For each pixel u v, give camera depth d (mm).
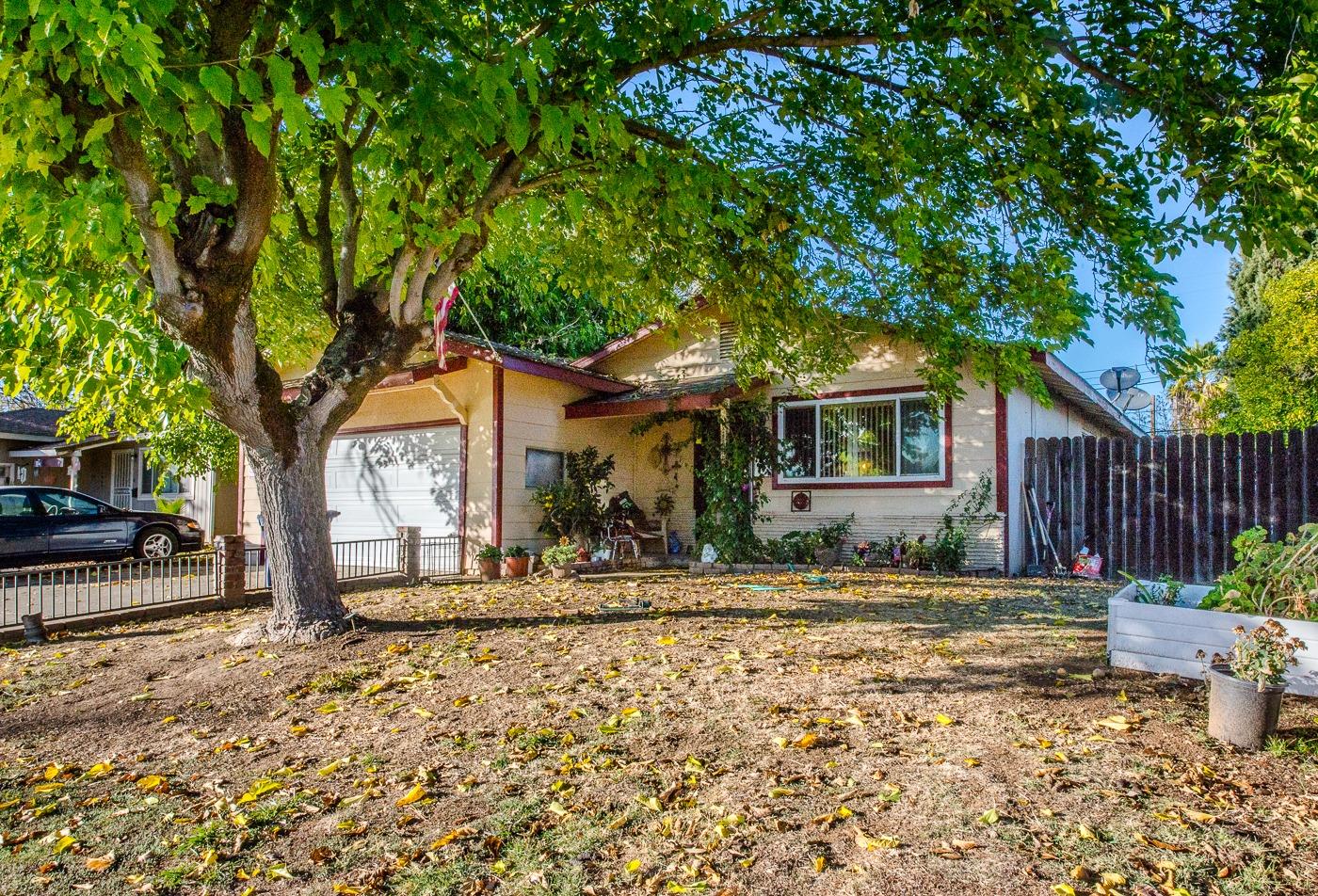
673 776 3736
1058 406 13836
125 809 3605
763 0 6379
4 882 2988
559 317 22031
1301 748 3877
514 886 2842
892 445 12156
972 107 6047
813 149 7520
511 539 12547
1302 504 9695
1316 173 4473
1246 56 5191
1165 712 4492
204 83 3553
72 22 3035
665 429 14570
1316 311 15336
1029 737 4125
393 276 6805
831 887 2760
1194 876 2770
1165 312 6031
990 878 2773
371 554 11898
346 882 2908
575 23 5652
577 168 6574
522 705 4871
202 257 5336
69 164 5117
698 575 11492
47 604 9930
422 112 4227
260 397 6488
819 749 4020
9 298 5297
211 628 7863
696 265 8531
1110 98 5633
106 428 8023
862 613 7777
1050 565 11211
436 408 13352
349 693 5324
